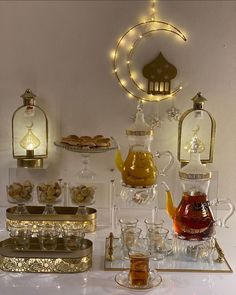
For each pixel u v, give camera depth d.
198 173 1.46
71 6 1.83
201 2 1.81
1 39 1.85
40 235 1.49
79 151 1.66
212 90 1.87
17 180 1.91
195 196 1.45
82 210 1.74
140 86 1.87
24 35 1.85
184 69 1.85
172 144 1.90
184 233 1.46
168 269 1.40
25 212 1.75
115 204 1.85
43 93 1.89
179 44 1.84
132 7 1.82
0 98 1.89
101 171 1.93
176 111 1.87
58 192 1.71
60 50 1.86
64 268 1.37
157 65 1.85
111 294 1.25
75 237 1.45
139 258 1.29
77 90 1.88
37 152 1.92
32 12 1.83
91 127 1.91
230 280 1.34
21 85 1.88
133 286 1.28
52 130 1.91
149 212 1.88
